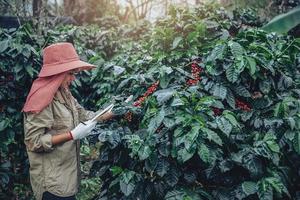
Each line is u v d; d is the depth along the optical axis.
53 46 2.66
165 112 2.46
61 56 2.65
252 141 2.55
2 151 3.79
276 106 2.64
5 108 3.74
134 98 3.06
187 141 2.28
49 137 2.54
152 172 2.48
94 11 9.60
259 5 6.40
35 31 4.62
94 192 4.01
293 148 2.59
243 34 3.10
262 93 2.78
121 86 3.14
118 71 3.35
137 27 6.86
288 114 2.60
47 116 2.56
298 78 2.97
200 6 3.96
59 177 2.62
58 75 2.61
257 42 3.07
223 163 2.42
